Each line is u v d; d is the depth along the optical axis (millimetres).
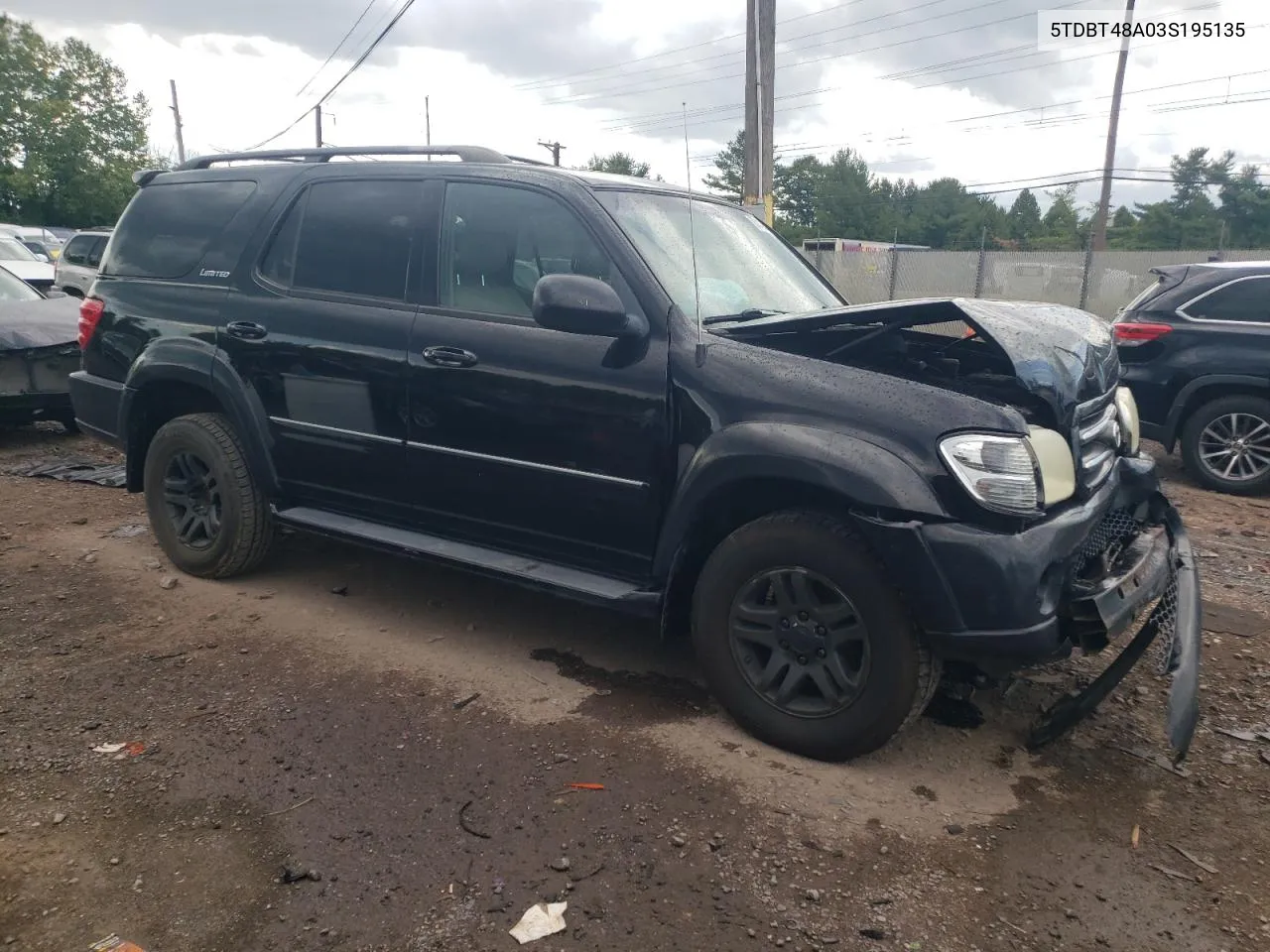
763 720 3350
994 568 2865
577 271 3660
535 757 3285
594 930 2473
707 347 3355
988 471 2906
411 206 4121
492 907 2545
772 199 14523
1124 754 3404
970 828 2945
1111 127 30781
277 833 2846
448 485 3963
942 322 3416
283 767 3197
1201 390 7434
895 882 2688
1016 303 3805
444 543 4094
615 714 3605
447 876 2666
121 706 3598
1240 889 2686
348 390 4152
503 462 3762
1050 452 3092
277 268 4480
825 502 3223
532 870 2695
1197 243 53438
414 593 4836
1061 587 3062
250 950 2391
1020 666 3002
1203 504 7027
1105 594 3072
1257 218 53156
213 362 4578
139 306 4902
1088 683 3922
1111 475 3566
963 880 2703
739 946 2430
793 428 3117
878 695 3094
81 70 44031
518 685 3836
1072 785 3197
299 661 4016
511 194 3877
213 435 4711
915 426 2988
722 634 3396
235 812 2943
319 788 3076
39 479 6996
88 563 5148
